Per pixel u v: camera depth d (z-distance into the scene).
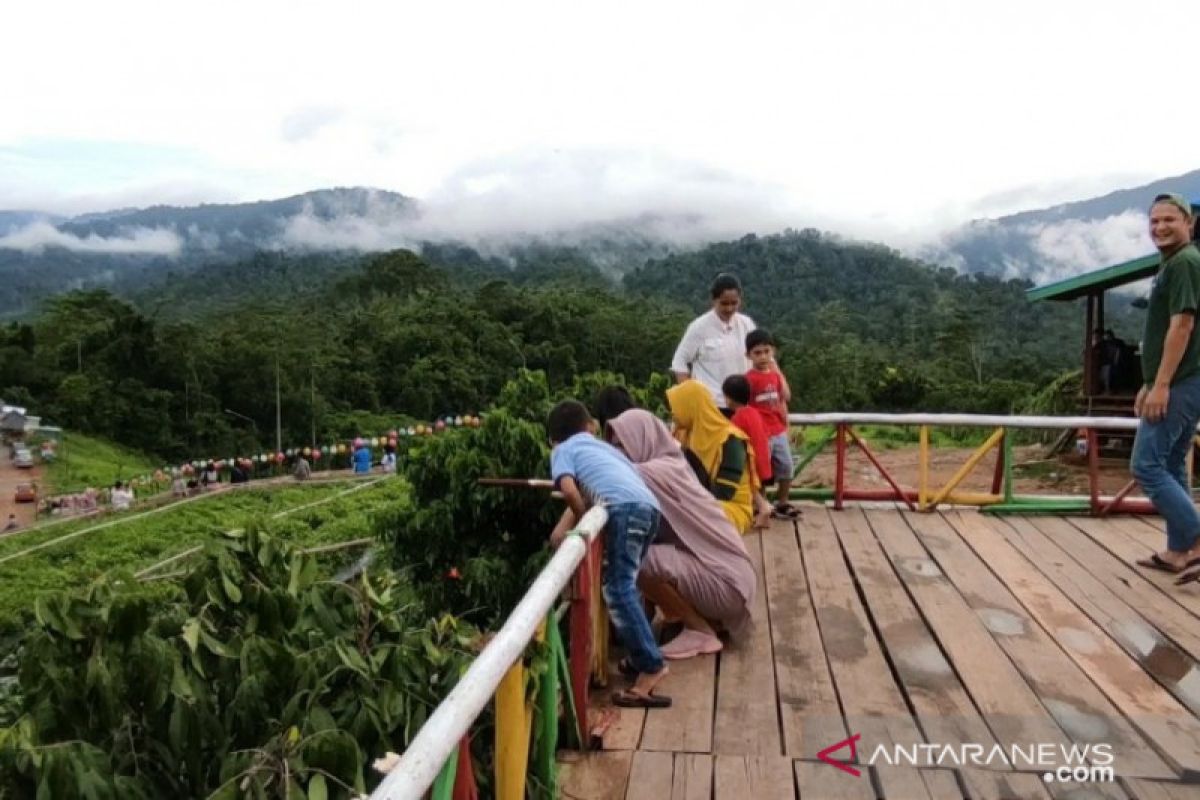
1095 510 6.56
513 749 2.55
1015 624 4.48
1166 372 4.82
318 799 2.39
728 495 4.81
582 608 3.29
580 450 3.74
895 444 16.97
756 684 3.83
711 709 3.61
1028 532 6.16
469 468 5.84
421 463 6.17
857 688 3.79
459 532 6.00
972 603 4.77
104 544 24.28
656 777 3.11
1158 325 4.95
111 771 2.66
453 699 1.92
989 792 3.01
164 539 24.72
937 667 3.99
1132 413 11.33
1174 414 4.94
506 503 5.92
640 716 3.55
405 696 2.95
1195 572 4.96
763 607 4.73
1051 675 3.89
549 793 2.85
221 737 2.90
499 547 5.98
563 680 3.14
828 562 5.49
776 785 3.06
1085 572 5.28
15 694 3.10
